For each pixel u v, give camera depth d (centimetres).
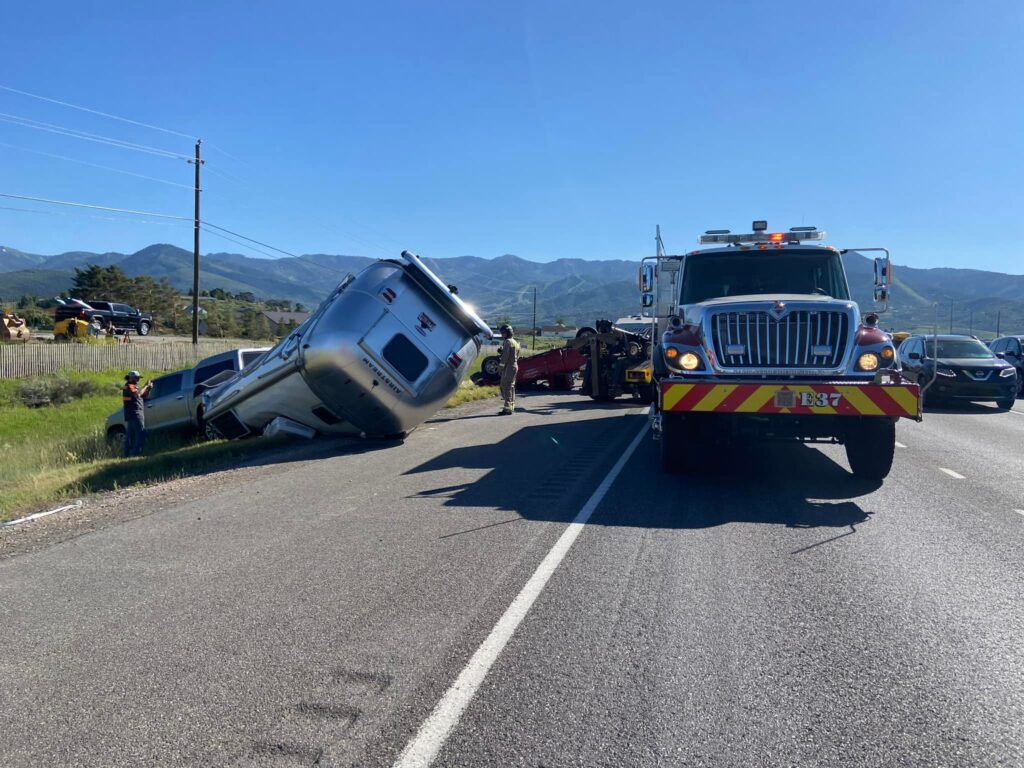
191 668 410
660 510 739
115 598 530
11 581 580
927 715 352
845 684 381
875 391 752
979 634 443
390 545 639
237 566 596
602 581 534
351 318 1268
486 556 598
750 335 807
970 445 1205
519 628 452
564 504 769
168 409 1769
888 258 1049
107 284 9219
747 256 1040
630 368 1948
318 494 873
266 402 1411
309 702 369
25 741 341
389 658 415
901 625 456
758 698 367
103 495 962
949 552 605
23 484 1097
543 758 318
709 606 486
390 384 1280
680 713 353
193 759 322
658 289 1132
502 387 1730
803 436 823
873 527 680
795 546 620
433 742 331
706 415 846
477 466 1014
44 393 2942
